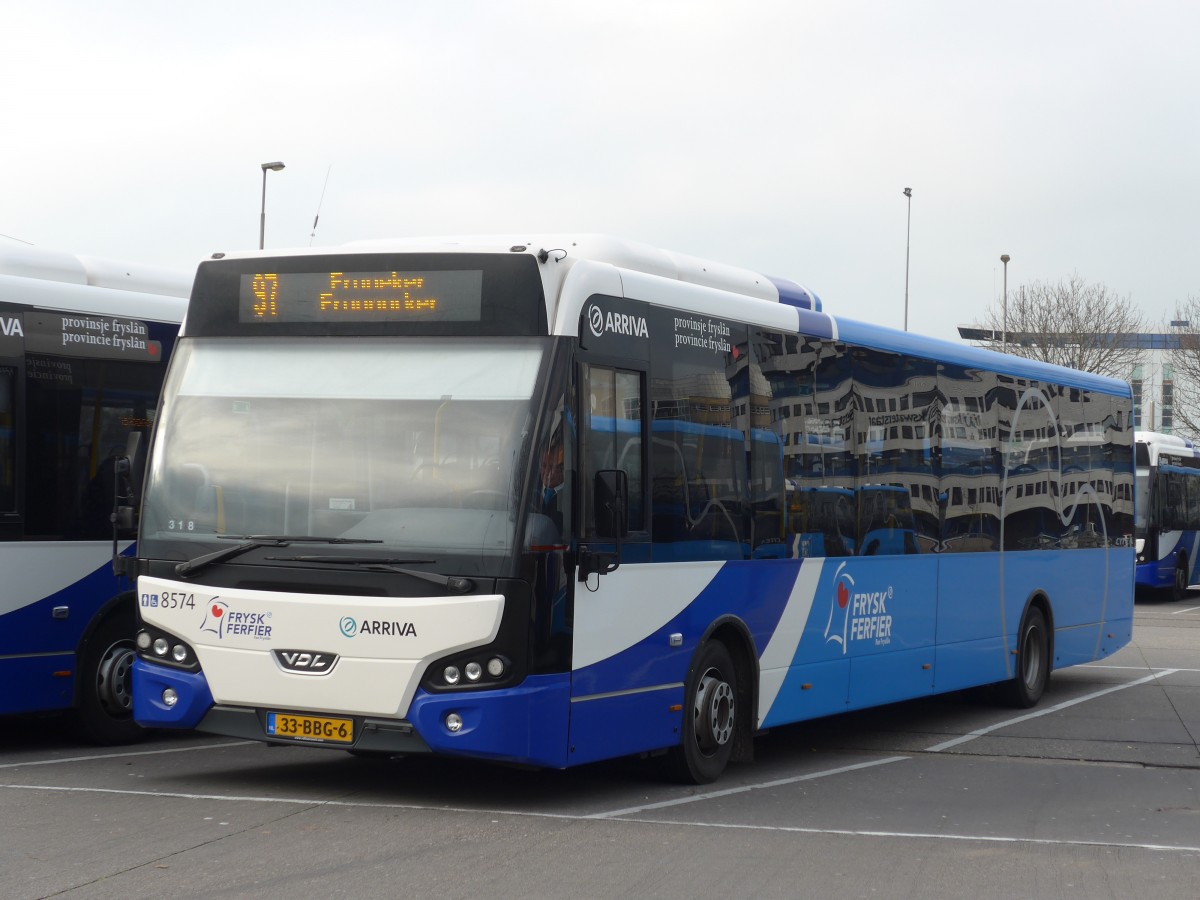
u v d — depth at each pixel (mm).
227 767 10359
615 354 9109
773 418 10859
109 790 9297
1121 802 10086
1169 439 36719
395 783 9742
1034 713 14953
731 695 10312
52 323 11086
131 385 11633
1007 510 14766
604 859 7652
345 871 7184
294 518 8742
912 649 12867
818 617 11367
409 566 8414
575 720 8672
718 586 10094
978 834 8766
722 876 7379
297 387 8984
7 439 10742
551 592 8461
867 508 12141
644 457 9367
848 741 12883
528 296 8703
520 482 8406
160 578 9000
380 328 8922
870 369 12305
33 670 10852
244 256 9305
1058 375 16125
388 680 8367
